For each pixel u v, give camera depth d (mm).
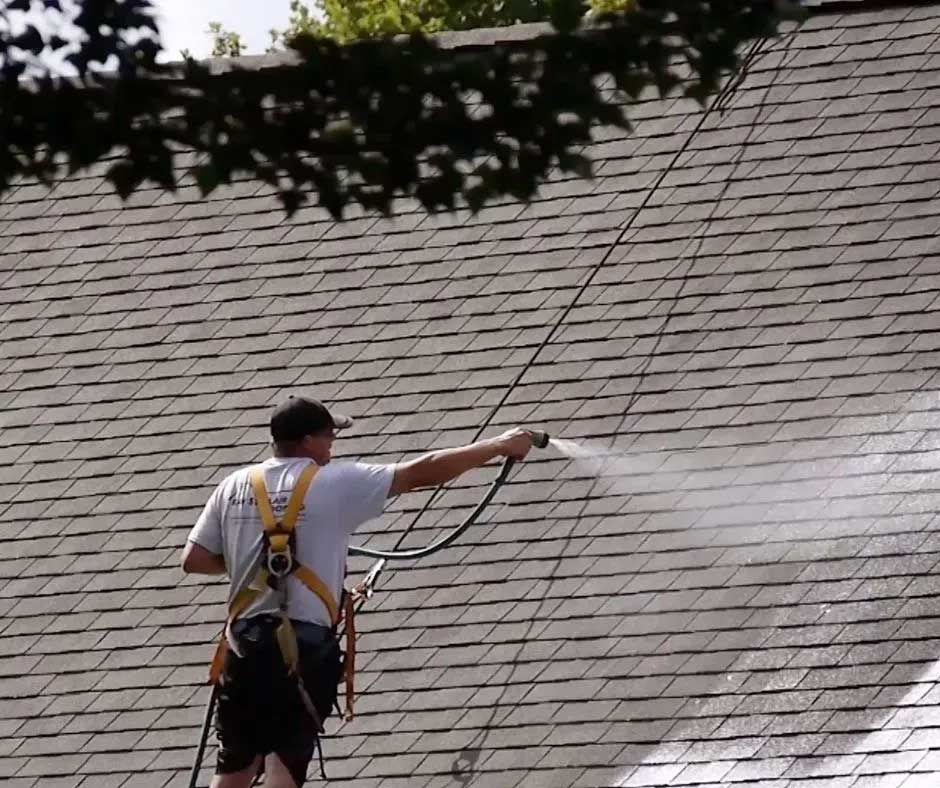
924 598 29859
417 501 33156
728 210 36375
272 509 23156
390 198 19703
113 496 34531
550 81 19297
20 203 40219
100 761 30516
